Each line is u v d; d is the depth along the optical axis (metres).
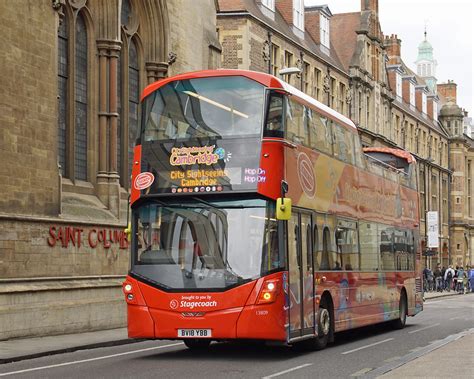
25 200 22.16
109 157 27.53
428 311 37.88
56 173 23.47
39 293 21.89
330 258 19.77
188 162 16.92
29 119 22.42
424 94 86.75
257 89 16.97
